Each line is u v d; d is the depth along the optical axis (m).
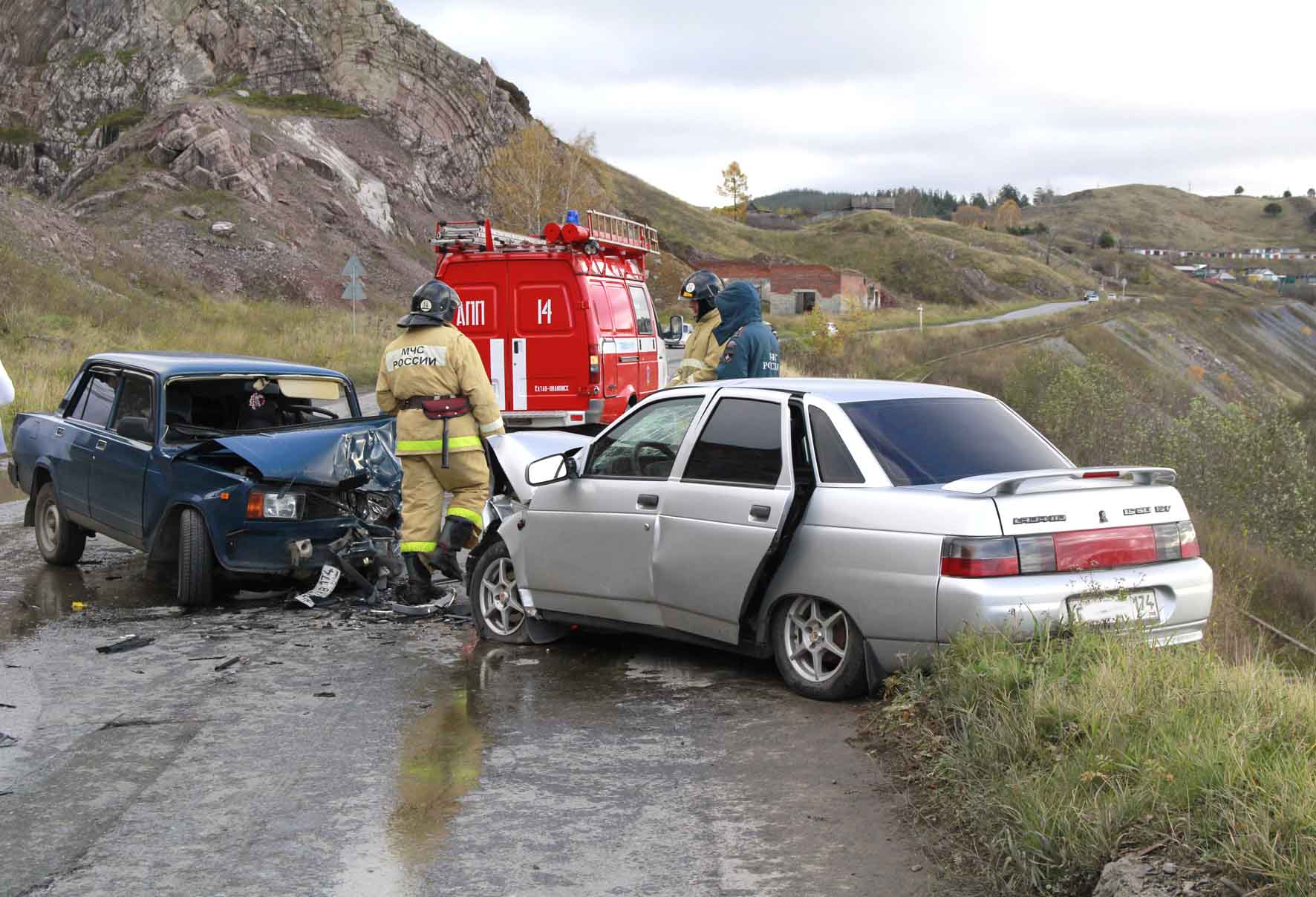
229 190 54.50
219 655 6.67
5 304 27.69
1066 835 3.57
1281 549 22.58
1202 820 3.40
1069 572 5.17
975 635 4.98
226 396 9.13
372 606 7.93
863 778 4.53
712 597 5.87
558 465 6.71
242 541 7.70
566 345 13.01
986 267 171.25
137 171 54.12
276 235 52.41
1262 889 3.07
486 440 7.70
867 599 5.28
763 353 8.77
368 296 51.91
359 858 3.89
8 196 37.00
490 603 7.12
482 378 7.63
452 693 5.87
